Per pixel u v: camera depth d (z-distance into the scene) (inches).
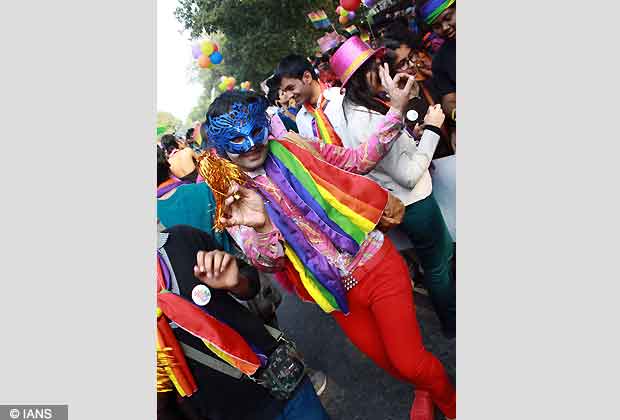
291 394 50.4
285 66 59.1
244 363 45.1
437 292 65.8
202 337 43.9
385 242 51.1
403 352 51.4
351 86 56.8
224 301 47.0
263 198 48.1
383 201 49.8
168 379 46.1
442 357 65.0
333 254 49.3
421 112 63.1
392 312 50.3
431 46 61.7
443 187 66.1
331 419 63.4
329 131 59.2
